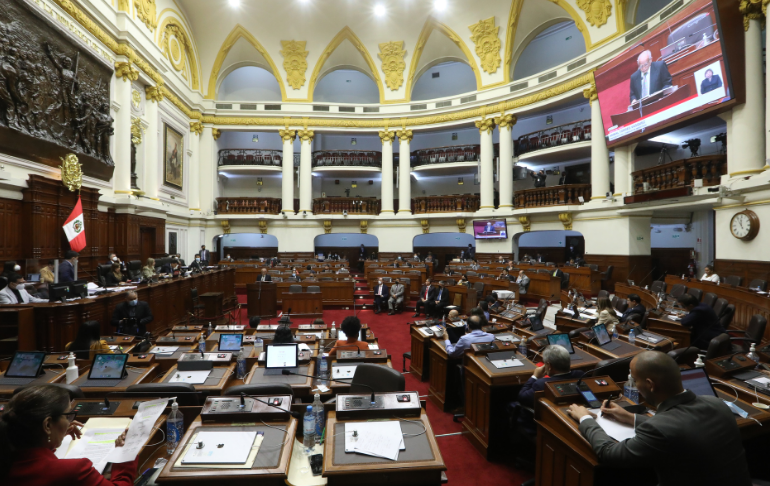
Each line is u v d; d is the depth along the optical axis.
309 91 19.83
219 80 19.84
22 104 8.36
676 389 1.98
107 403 2.77
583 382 2.95
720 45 9.07
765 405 2.87
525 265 15.16
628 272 13.30
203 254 16.78
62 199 9.56
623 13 13.34
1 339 5.53
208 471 2.03
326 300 12.77
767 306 6.45
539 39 19.56
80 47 10.07
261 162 20.81
